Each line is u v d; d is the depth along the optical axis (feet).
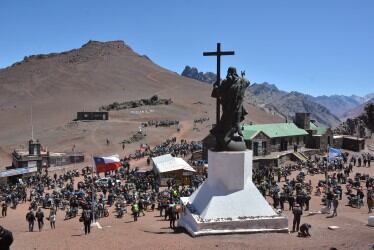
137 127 423.23
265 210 93.76
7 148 384.68
